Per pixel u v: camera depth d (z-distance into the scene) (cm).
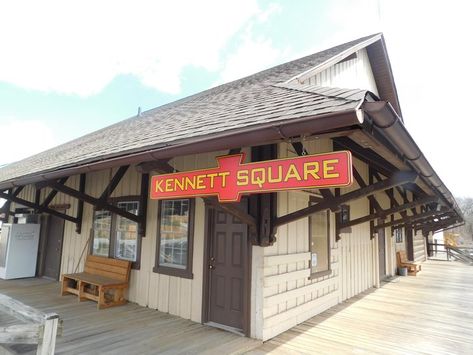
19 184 573
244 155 278
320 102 259
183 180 321
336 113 205
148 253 606
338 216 695
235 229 484
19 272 862
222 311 482
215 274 499
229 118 338
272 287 458
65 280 670
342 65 757
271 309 453
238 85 760
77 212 809
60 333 284
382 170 519
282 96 369
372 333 474
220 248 499
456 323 533
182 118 531
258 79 718
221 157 294
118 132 809
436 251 2130
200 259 517
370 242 909
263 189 259
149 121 750
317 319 548
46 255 898
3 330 273
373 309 626
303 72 559
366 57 927
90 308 570
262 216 438
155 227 604
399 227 1252
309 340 439
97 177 782
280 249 488
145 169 351
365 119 219
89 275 669
